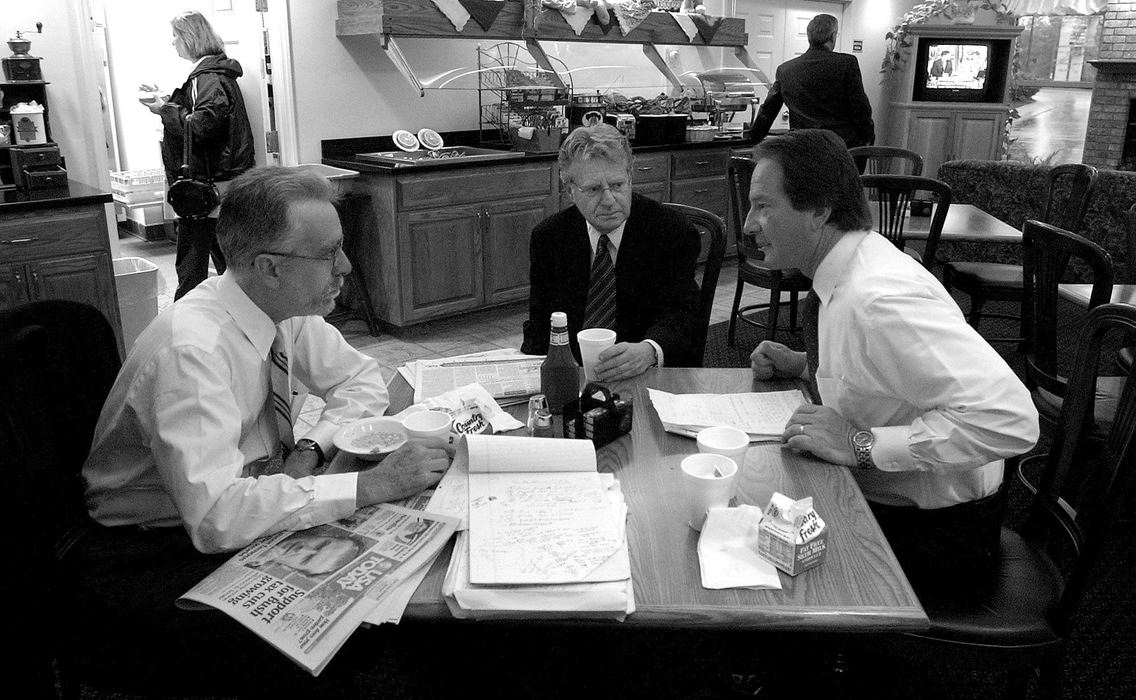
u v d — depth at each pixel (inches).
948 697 68.9
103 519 53.2
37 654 45.7
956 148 297.4
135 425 50.1
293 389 63.8
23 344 48.7
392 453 50.1
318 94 174.1
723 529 42.9
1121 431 49.5
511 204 176.9
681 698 66.9
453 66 190.9
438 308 170.2
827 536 43.2
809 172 53.4
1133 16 297.0
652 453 54.2
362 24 166.2
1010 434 48.4
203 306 51.7
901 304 50.5
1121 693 70.0
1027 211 204.1
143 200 255.8
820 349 57.9
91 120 157.0
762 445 54.8
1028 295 102.7
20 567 44.6
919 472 55.0
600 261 82.1
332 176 157.2
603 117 202.5
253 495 44.7
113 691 48.8
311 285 51.6
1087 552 49.7
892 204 136.2
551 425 55.6
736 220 157.0
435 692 68.7
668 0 221.8
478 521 43.9
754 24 266.8
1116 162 291.9
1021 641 51.3
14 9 145.6
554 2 185.3
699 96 235.0
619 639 75.5
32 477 47.7
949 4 293.9
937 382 49.7
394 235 160.6
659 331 76.4
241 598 39.3
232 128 174.4
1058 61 335.3
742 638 67.7
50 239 128.3
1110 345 157.6
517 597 38.3
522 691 68.0
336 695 47.8
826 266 55.6
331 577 40.6
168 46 255.1
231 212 49.8
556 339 57.9
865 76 315.3
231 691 47.2
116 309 137.5
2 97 141.1
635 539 43.8
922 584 56.0
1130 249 110.5
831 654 65.0
